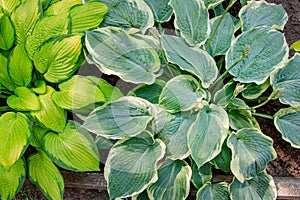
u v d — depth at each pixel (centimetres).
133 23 126
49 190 121
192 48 124
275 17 132
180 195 120
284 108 130
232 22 133
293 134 125
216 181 130
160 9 131
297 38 143
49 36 119
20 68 121
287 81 128
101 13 123
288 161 136
